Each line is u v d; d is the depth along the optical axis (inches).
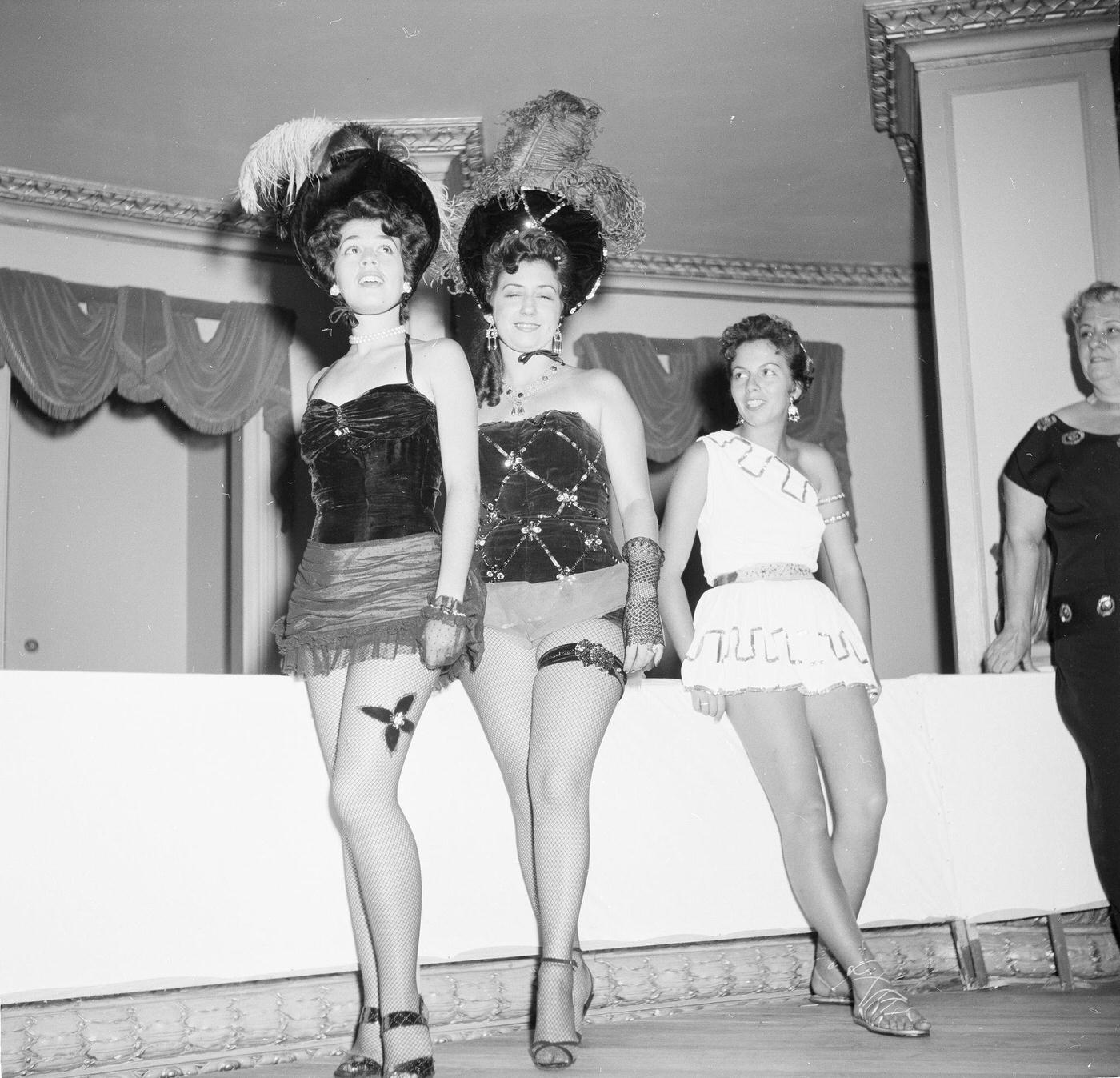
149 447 360.5
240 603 334.0
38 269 307.4
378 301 89.4
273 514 332.8
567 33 259.3
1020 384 199.9
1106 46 205.8
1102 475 119.5
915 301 385.7
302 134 92.7
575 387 99.4
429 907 96.3
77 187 305.9
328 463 86.4
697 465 110.5
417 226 91.6
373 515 84.7
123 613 351.3
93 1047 85.7
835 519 114.5
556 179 104.9
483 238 102.8
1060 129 205.8
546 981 84.2
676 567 109.7
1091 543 118.8
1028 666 129.6
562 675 89.7
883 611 378.9
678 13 254.4
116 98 276.4
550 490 95.4
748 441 111.8
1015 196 205.2
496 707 94.2
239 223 324.5
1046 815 118.6
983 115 208.5
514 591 93.4
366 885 79.0
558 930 85.0
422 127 284.4
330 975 95.3
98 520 351.6
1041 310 201.8
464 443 86.8
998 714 118.9
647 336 368.2
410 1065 75.8
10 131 287.4
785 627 103.8
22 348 298.0
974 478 199.0
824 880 98.2
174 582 358.0
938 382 203.3
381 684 81.5
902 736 115.7
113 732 88.1
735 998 108.3
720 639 104.9
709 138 306.8
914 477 383.2
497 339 104.7
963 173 207.6
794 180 329.4
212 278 327.0
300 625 84.3
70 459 350.6
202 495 362.0
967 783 116.8
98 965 85.5
